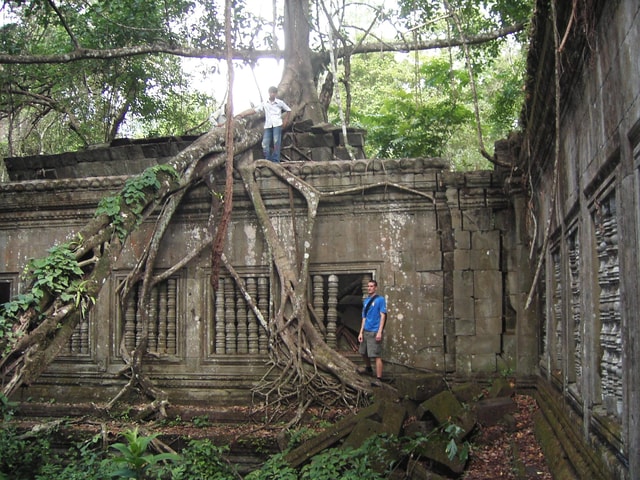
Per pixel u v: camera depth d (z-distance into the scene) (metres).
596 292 5.00
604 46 4.29
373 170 10.13
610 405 4.59
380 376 9.58
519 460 6.45
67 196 11.00
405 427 7.70
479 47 15.38
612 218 4.49
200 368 10.48
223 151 10.23
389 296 10.07
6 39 14.05
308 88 13.39
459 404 7.71
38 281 7.45
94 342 10.91
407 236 10.12
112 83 16.41
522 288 9.58
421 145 16.31
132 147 11.43
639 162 3.61
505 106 15.64
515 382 9.39
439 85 17.19
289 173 10.26
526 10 13.38
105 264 8.13
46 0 12.59
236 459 8.52
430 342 9.90
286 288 9.95
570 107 5.77
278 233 10.41
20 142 18.73
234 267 10.48
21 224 11.30
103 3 14.36
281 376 9.69
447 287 9.98
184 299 10.66
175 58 16.94
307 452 7.67
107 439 8.82
